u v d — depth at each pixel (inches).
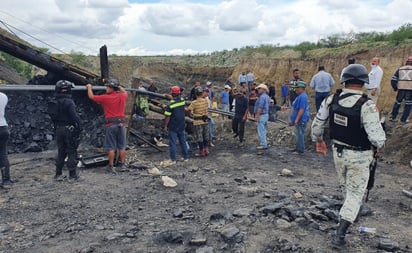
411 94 435.5
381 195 274.1
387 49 759.7
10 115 534.0
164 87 1716.3
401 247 181.3
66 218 218.4
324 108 185.8
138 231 198.4
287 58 1115.9
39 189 279.3
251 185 297.7
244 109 497.4
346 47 951.0
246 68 1312.7
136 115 538.6
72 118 298.4
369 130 165.9
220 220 210.8
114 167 349.1
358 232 198.2
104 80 603.8
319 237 189.5
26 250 176.7
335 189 286.2
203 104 426.0
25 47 601.3
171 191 275.4
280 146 485.4
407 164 374.3
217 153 452.1
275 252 175.0
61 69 614.9
